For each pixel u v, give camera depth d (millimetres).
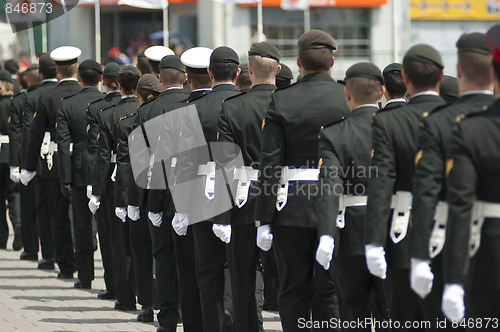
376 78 11203
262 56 13000
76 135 19375
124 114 17250
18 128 23516
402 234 10234
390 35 47312
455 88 12773
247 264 13070
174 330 15242
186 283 14297
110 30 47938
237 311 13172
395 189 10305
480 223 8617
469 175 8445
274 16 46875
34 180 22516
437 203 9070
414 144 10141
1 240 26141
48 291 19812
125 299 17641
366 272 11102
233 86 13734
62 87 20344
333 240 10625
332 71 45656
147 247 16391
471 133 8523
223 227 12773
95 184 17484
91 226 20047
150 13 48250
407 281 10320
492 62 8672
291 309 12125
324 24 47594
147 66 18812
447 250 8406
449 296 8312
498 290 8570
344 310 11320
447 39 48719
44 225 22484
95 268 23203
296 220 11781
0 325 16203
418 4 48375
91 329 15859
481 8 48750
